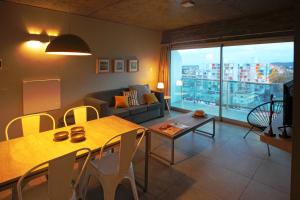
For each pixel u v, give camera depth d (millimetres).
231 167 2822
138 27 5352
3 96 3377
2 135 3412
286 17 3648
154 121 4938
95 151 1778
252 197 2186
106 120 2615
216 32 4711
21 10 3402
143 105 4887
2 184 1288
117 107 4578
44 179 2416
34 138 2008
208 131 4254
